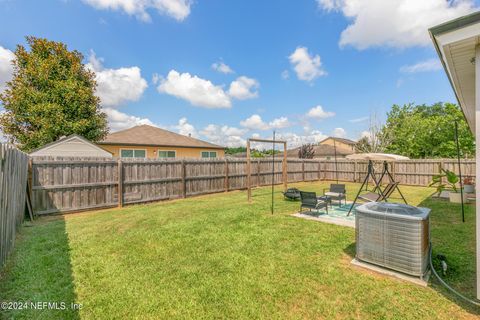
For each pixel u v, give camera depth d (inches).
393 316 91.4
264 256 147.7
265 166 532.4
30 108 502.3
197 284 116.1
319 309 96.5
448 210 267.6
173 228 208.2
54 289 111.8
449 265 129.6
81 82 567.8
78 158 289.7
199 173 414.6
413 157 820.6
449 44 90.5
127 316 93.6
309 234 189.5
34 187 256.4
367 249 130.4
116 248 162.7
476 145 92.1
